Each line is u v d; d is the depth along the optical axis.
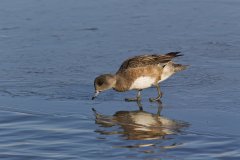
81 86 15.02
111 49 17.61
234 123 12.34
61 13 20.83
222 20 19.78
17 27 19.64
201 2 21.70
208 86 14.72
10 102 13.97
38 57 17.12
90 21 20.02
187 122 12.48
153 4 21.64
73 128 12.38
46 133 12.12
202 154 10.89
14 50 17.69
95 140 11.70
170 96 14.23
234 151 10.98
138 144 11.41
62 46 17.97
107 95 14.57
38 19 20.30
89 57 17.06
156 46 17.72
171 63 14.48
